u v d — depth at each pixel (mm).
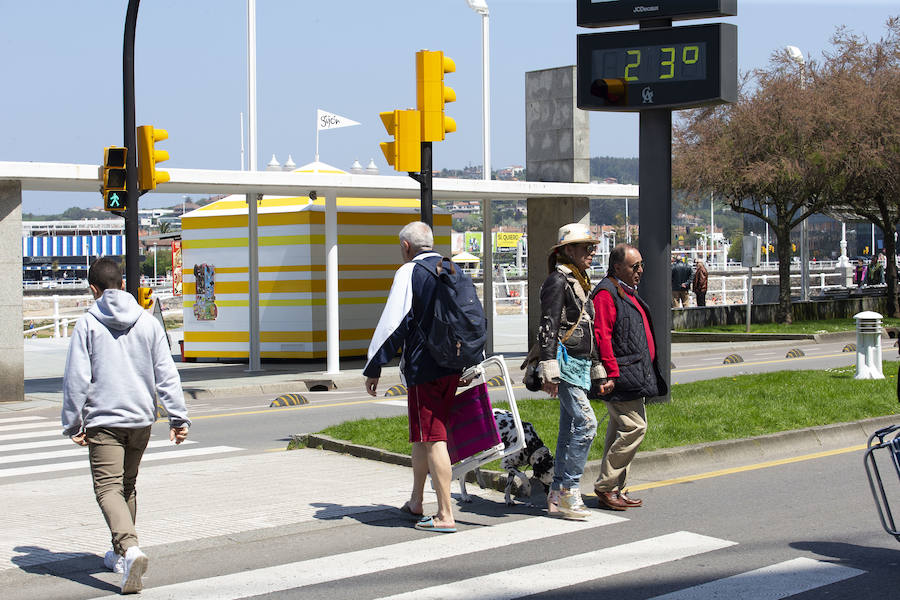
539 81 25109
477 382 7344
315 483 9047
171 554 6699
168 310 68438
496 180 23312
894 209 35344
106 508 5918
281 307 25031
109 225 139625
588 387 7430
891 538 6941
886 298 34594
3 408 16625
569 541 6914
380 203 25781
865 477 9078
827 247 74312
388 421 11789
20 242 17391
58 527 7566
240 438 12734
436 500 8188
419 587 5883
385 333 6926
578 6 11938
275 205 25188
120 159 14859
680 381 17531
